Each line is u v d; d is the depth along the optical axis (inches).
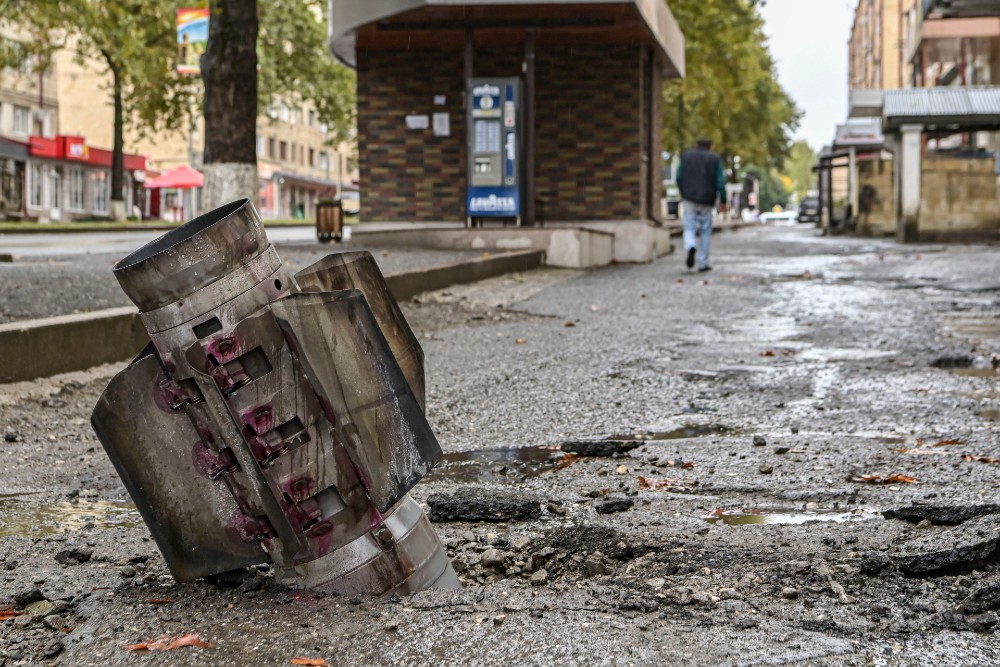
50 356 264.4
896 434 210.2
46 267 524.1
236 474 107.4
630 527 144.9
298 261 588.1
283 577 112.3
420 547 114.3
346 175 4173.2
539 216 836.6
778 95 2511.1
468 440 213.9
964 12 1330.0
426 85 837.8
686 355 326.3
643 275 663.8
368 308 109.0
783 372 292.7
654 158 931.3
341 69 1546.5
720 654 97.7
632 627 104.7
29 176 2174.0
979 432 209.0
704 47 1544.0
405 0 714.8
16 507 164.7
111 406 107.0
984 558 120.3
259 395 105.7
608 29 772.6
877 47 3779.5
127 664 97.7
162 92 1609.3
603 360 317.1
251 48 548.4
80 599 116.8
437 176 840.9
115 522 155.3
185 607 109.7
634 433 218.2
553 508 156.9
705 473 180.2
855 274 645.3
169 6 1486.2
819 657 97.3
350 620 105.0
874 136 1464.1
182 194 2945.4
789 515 152.6
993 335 359.3
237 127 546.3
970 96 1074.1
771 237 1409.9
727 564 126.3
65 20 1437.0
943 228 1089.4
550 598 112.9
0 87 2188.7
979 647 100.1
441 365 309.7
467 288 534.3
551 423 229.8
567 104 832.9
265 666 96.0
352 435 108.2
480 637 101.3
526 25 756.0
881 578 119.7
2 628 109.4
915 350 326.3
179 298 104.0
